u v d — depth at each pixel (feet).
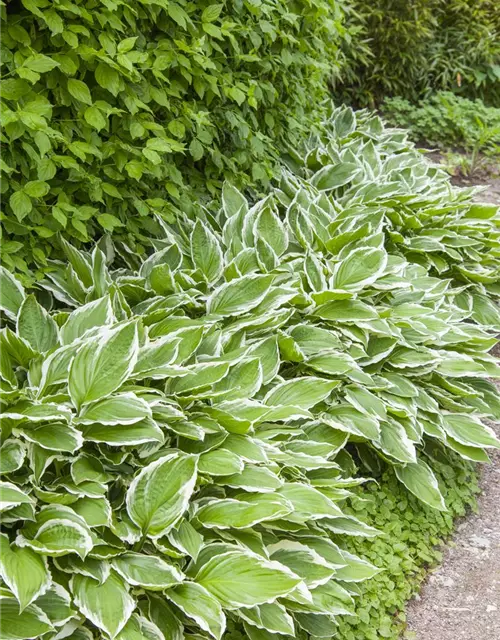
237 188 12.62
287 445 8.98
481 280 14.80
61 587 6.38
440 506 9.76
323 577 7.51
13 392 7.19
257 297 10.09
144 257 10.98
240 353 9.31
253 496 7.76
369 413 9.73
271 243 12.02
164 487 7.13
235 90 10.72
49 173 8.36
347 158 16.14
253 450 8.04
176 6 9.91
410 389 10.66
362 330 10.75
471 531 10.49
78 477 7.05
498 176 23.13
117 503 7.33
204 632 7.18
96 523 6.65
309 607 7.41
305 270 11.34
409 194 15.08
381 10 24.79
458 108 25.08
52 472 7.63
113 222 9.46
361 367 10.89
